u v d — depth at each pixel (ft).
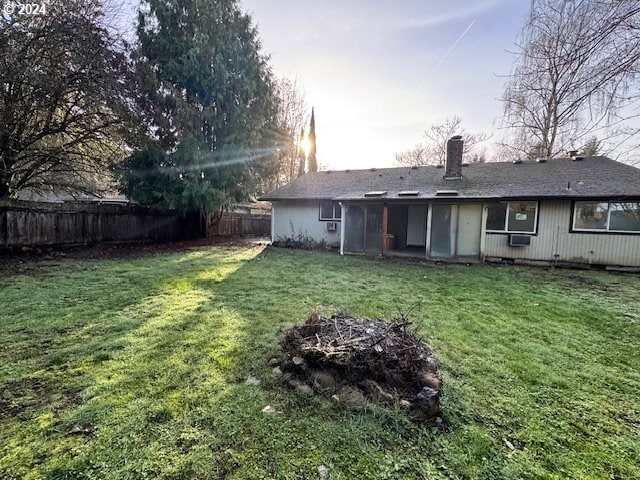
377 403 7.61
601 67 13.06
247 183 44.96
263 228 64.75
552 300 17.62
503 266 28.99
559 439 6.82
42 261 25.30
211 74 39.96
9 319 12.89
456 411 7.63
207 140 41.65
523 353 10.93
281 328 12.60
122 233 37.70
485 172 37.09
